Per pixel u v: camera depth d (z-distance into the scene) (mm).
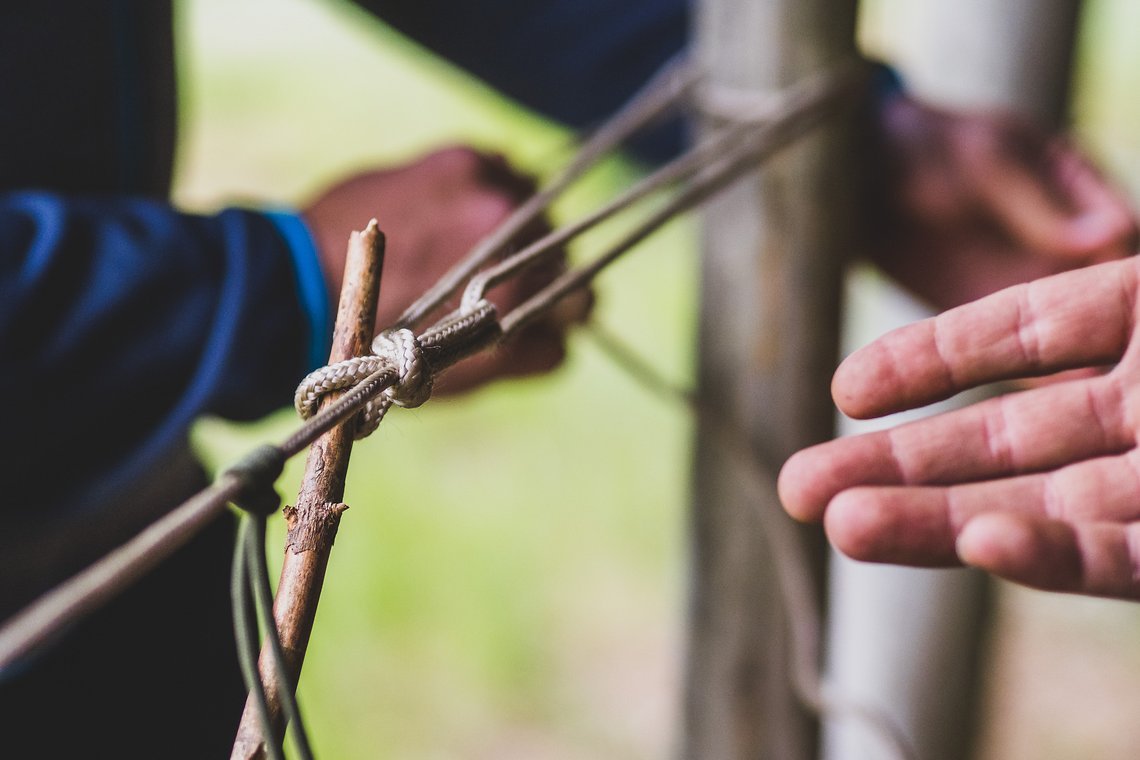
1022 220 763
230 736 702
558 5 815
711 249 722
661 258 1998
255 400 679
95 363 640
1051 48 881
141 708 687
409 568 1534
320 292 669
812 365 722
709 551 760
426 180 697
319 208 688
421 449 1712
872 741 1029
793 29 686
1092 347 605
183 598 703
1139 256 612
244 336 657
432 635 1490
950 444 605
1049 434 602
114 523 691
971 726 1068
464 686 1441
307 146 2154
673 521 1650
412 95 2342
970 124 772
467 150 710
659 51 827
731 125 697
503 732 1384
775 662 760
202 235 662
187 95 752
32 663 667
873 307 987
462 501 1637
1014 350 605
